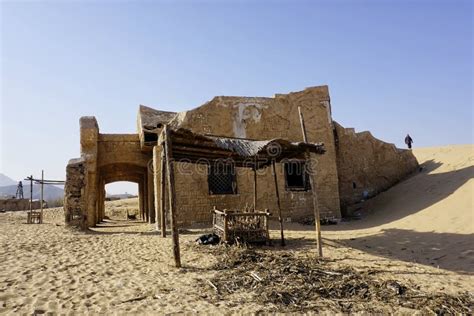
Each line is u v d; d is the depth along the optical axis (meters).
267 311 5.41
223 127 17.73
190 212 16.09
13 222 19.23
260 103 18.52
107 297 5.86
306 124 19.08
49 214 25.92
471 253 8.71
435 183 17.78
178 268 7.90
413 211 15.09
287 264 8.15
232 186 17.25
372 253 9.86
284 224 16.80
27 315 5.00
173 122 17.67
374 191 21.42
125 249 10.14
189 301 5.77
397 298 6.03
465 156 20.22
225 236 10.61
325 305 5.71
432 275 7.48
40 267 7.71
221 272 7.56
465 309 5.57
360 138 21.72
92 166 17.55
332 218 18.22
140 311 5.27
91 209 17.72
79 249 10.07
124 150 19.38
